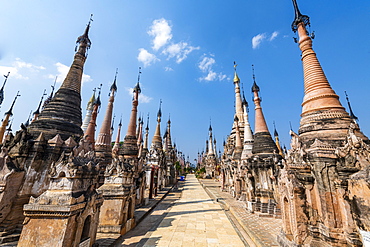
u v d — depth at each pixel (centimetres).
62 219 602
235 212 1595
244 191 2147
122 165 1165
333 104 1017
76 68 1488
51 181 661
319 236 793
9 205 860
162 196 2497
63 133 1195
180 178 6162
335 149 840
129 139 2269
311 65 1159
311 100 1084
